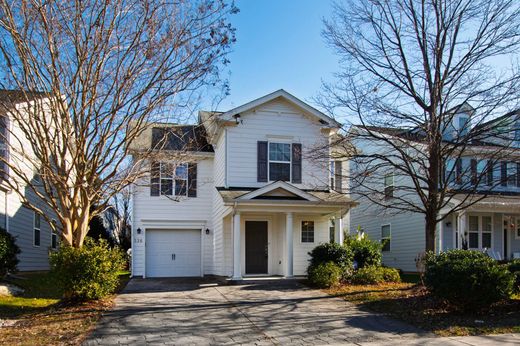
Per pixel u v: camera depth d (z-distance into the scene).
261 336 9.25
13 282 15.28
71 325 9.83
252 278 17.05
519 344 8.50
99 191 11.91
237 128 18.17
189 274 20.86
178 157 12.92
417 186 13.95
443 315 10.90
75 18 10.75
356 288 14.98
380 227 25.77
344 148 14.55
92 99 11.04
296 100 18.42
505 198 20.77
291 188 16.97
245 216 18.48
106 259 12.09
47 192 11.58
